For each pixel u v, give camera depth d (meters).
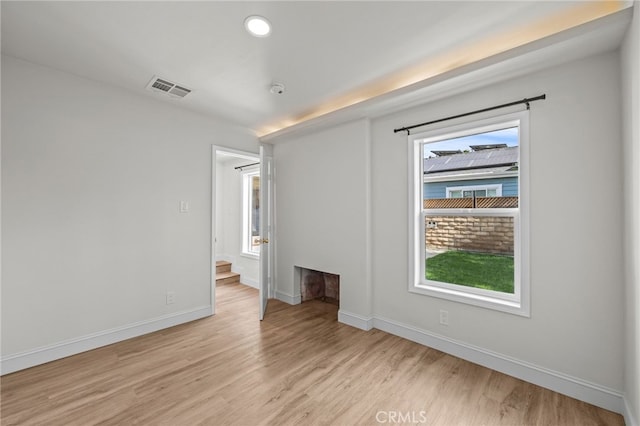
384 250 2.97
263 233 3.47
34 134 2.30
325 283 4.29
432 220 2.77
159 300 3.03
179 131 3.18
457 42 1.98
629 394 1.63
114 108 2.71
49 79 2.36
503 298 2.30
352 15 1.71
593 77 1.85
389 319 2.94
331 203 3.37
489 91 2.28
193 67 2.33
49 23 1.80
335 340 2.77
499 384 2.05
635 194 1.48
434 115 2.60
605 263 1.81
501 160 2.39
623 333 1.74
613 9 1.64
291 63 2.27
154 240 2.99
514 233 2.28
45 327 2.34
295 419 1.70
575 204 1.91
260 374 2.18
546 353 2.02
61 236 2.42
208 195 3.44
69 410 1.78
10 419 1.69
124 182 2.78
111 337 2.69
